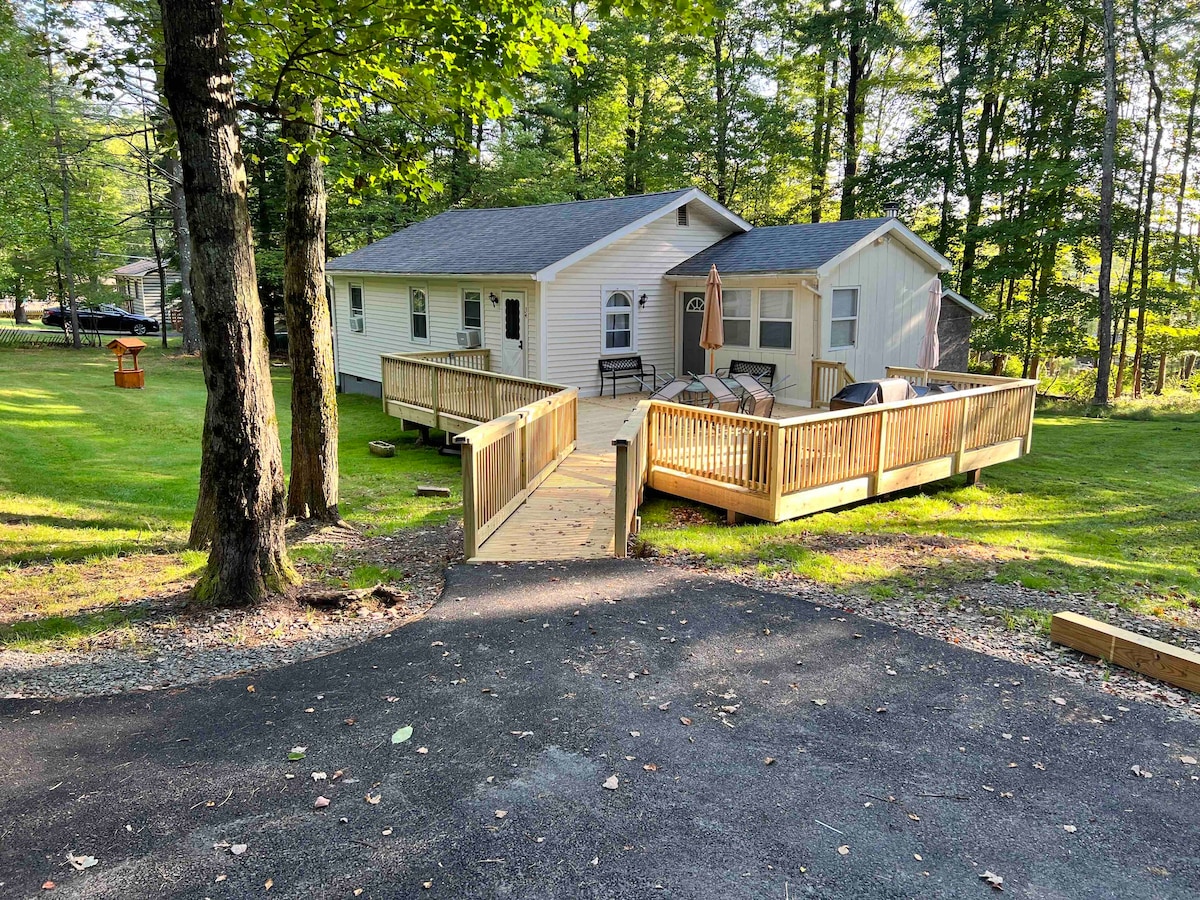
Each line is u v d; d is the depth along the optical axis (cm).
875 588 651
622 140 3275
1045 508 975
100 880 299
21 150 2167
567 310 1508
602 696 450
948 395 1025
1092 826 337
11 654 506
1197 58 2097
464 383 1303
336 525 852
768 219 2939
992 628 560
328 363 843
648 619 565
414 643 523
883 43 2323
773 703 444
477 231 1894
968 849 322
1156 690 461
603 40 2678
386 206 2495
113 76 742
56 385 1881
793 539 795
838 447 894
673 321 1664
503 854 315
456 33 648
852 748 398
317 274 813
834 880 302
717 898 292
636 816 341
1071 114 2203
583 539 763
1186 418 1775
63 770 373
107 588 643
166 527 854
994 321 2338
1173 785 367
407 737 405
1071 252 2466
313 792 358
